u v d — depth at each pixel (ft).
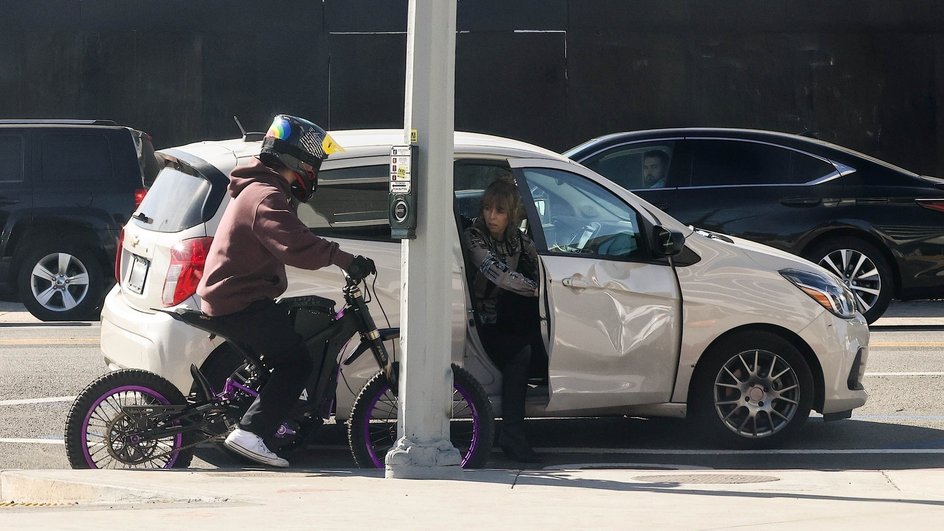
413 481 43.34
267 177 45.34
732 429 54.44
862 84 143.54
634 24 143.43
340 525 34.45
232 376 47.24
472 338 51.47
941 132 143.74
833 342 54.90
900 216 93.76
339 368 48.49
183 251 48.96
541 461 51.24
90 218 100.89
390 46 144.66
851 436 58.34
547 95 144.05
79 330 96.22
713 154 94.02
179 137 146.10
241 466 51.78
